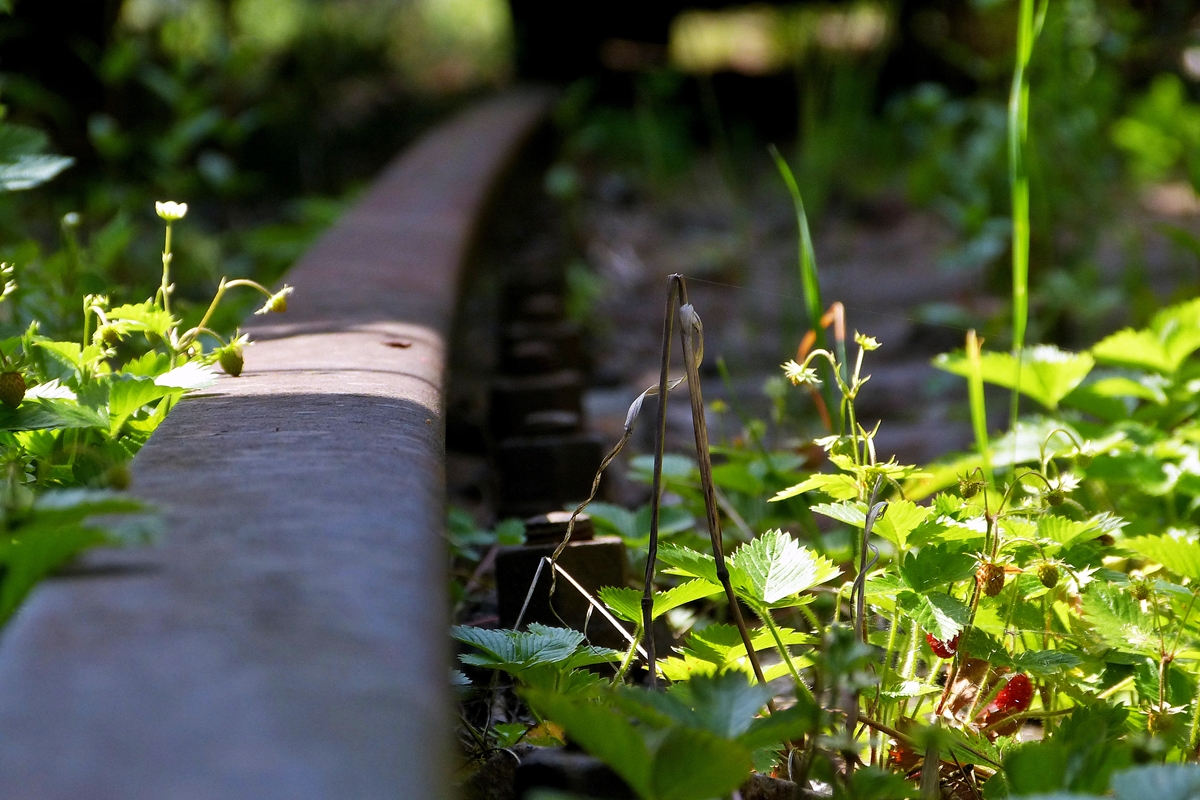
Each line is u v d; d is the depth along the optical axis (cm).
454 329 120
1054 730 85
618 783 74
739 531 110
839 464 86
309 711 57
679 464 109
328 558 69
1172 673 86
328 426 81
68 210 231
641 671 94
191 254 225
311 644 64
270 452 78
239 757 54
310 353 96
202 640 64
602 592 86
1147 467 102
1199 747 84
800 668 89
